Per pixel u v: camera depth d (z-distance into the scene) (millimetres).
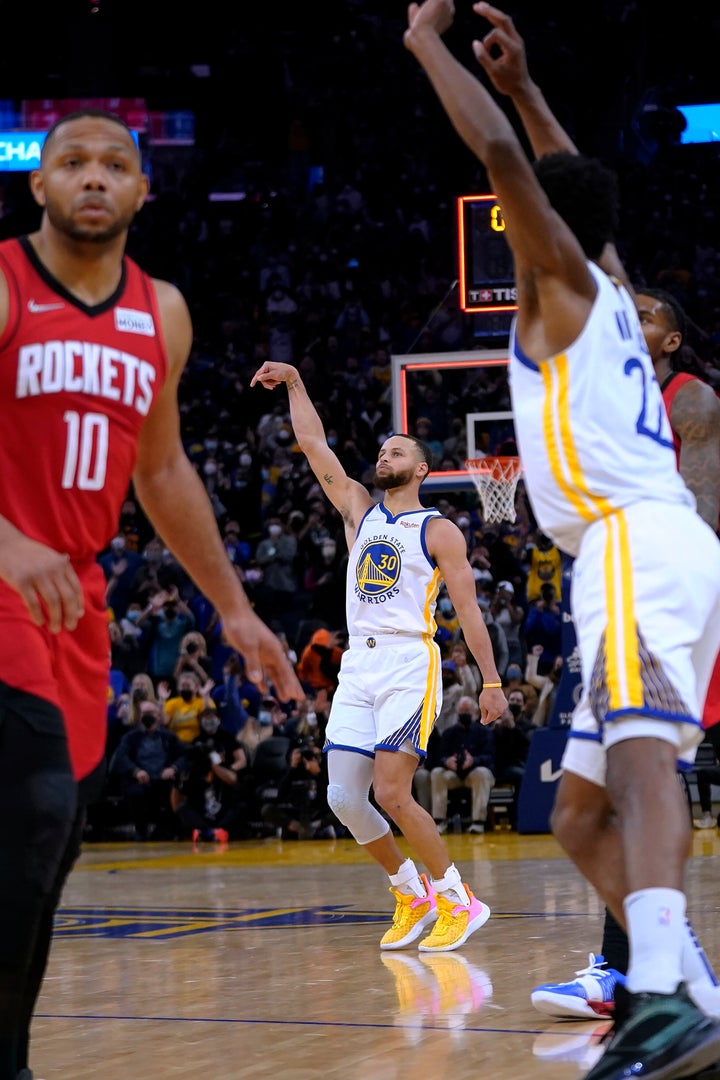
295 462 24812
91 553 3867
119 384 3762
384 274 32062
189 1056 4598
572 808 3938
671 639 3559
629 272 30625
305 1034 4902
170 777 17391
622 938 4891
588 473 3740
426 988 5801
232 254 32656
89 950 7383
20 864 3404
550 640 18781
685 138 35062
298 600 22188
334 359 29438
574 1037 4699
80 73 35938
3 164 34844
